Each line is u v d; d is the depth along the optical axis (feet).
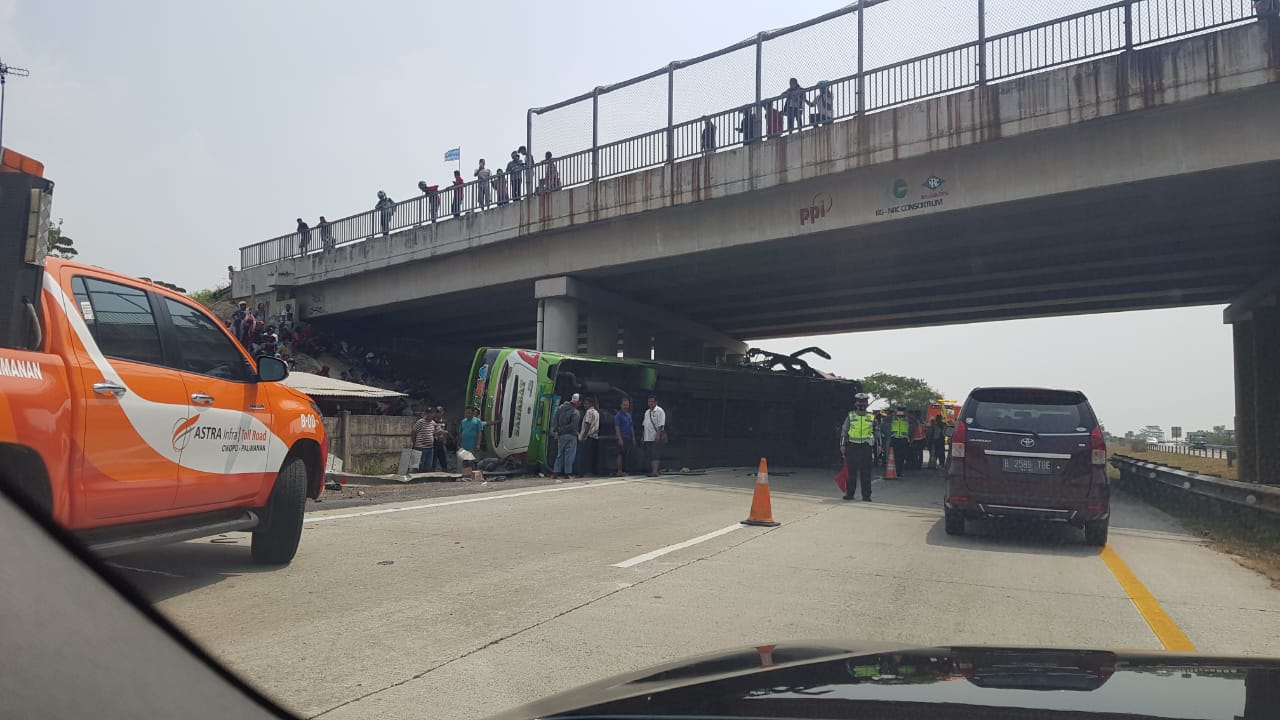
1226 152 54.70
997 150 63.36
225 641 17.38
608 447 69.36
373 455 79.30
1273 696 5.01
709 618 20.89
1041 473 34.81
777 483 67.36
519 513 40.45
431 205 103.55
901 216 67.87
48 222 15.67
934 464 101.09
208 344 21.44
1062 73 58.75
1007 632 20.36
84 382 16.49
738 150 75.77
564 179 88.99
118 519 17.63
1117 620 21.99
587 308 97.40
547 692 15.05
